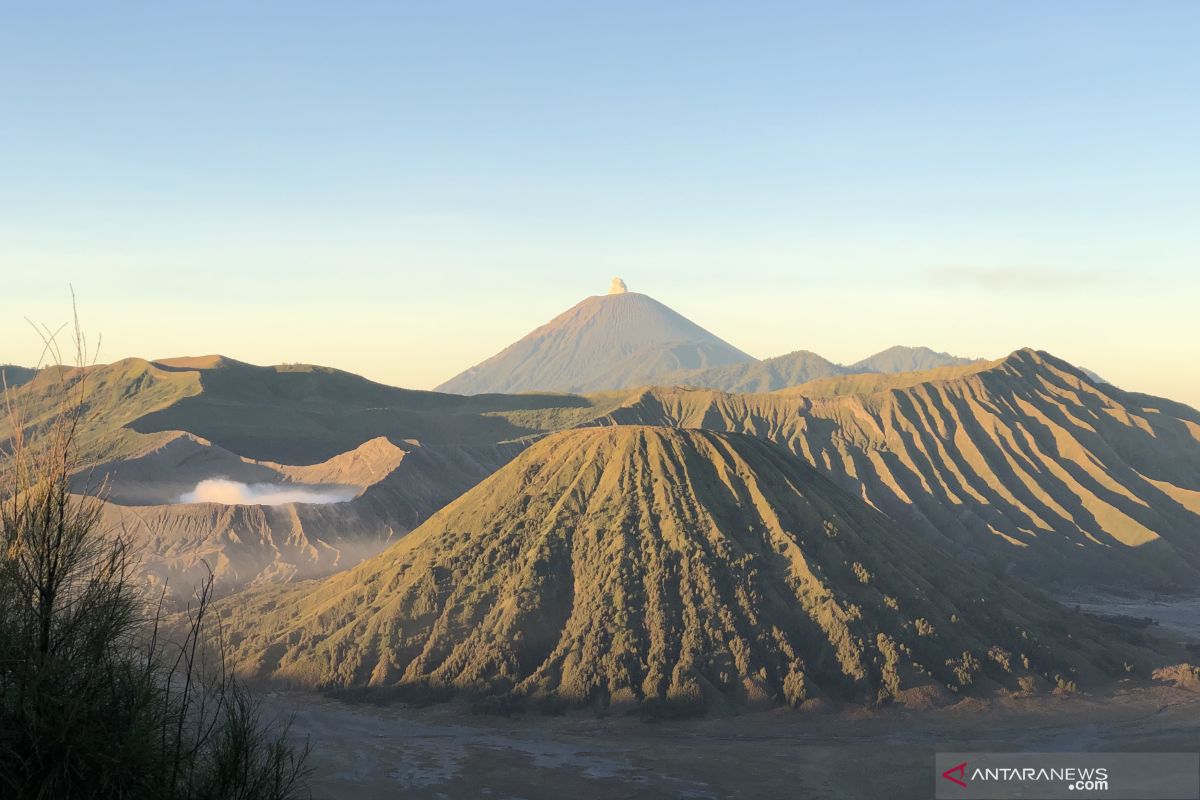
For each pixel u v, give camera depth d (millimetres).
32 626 16578
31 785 16031
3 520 16734
